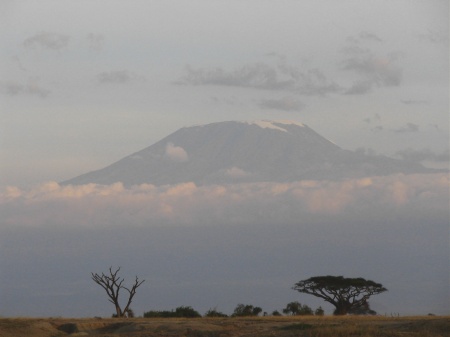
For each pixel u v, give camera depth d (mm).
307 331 102688
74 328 122562
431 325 106000
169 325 117188
